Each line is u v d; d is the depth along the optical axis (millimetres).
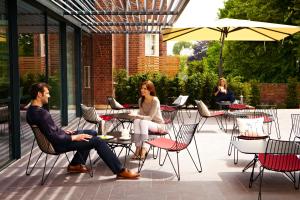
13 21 6934
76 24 12203
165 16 10453
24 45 8453
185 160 7105
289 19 21312
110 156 5910
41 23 9086
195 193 5285
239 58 24781
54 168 6496
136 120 6973
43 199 5031
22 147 8078
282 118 13125
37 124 5641
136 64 18969
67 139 5734
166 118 9367
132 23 12125
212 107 15906
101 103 16656
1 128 6637
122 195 5184
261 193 5289
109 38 16422
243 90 16859
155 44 20484
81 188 5469
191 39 12258
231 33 11773
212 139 9172
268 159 5270
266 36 11586
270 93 19828
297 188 5480
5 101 6688
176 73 17672
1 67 6645
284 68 23250
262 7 21719
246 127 7000
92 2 9961
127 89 16422
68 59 11969
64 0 9133
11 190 5383
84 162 6258
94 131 6551
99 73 16562
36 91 5703
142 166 6570
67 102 11227
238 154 7578
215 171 6379
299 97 19125
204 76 16016
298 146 5441
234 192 5332
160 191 5352
